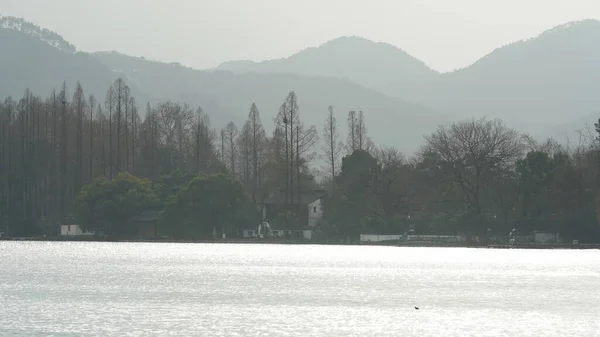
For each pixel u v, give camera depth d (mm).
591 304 177750
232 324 148250
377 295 191375
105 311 161625
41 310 162250
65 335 137000
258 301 178625
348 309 167375
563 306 174250
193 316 156500
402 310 167000
